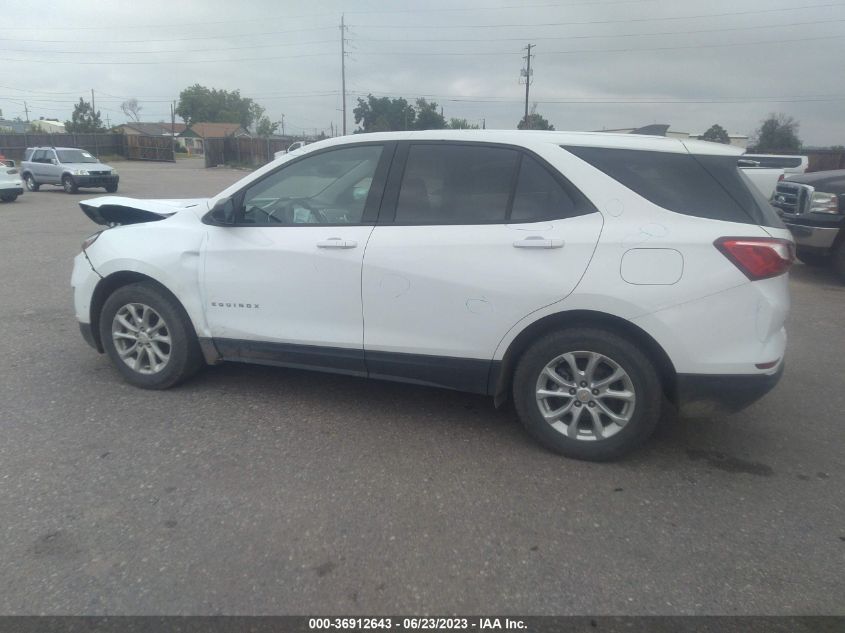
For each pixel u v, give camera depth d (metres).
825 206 9.55
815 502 3.62
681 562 3.07
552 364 3.98
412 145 4.27
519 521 3.36
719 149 3.88
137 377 4.91
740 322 3.69
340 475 3.77
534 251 3.88
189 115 113.44
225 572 2.91
